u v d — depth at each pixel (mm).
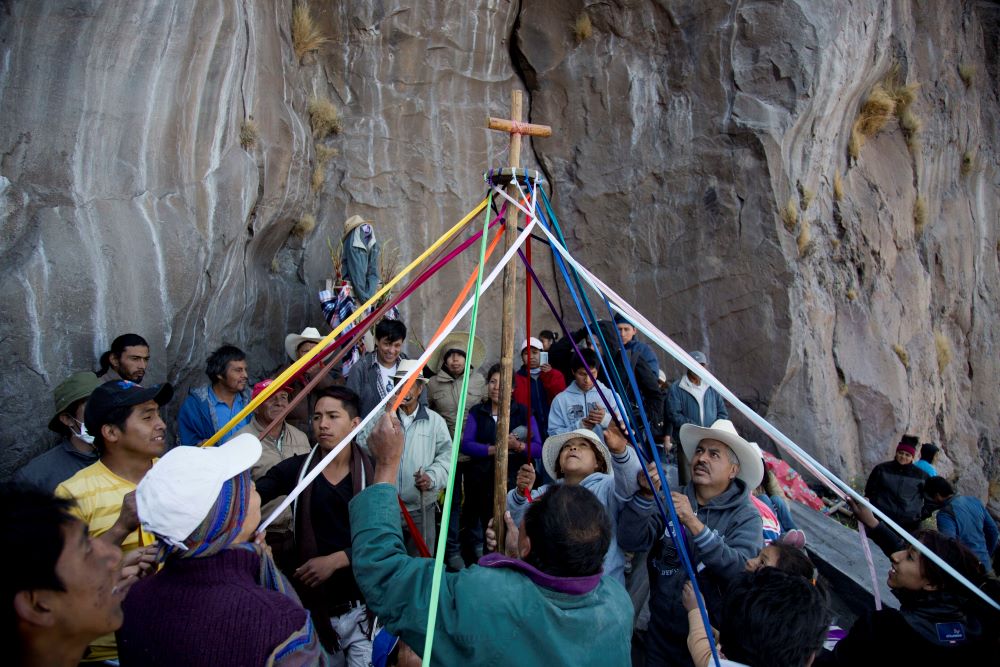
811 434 8016
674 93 8539
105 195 4293
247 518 1773
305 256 7414
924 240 10523
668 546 2898
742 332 8078
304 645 1644
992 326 11609
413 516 4000
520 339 8609
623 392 2588
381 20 7930
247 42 5750
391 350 4723
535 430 5117
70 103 4203
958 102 11406
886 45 9211
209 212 5055
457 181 8367
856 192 9312
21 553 1279
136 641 1648
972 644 2328
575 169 8844
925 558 2463
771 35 8125
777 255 8016
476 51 8500
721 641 2125
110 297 4168
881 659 2443
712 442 3121
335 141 7895
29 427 3709
